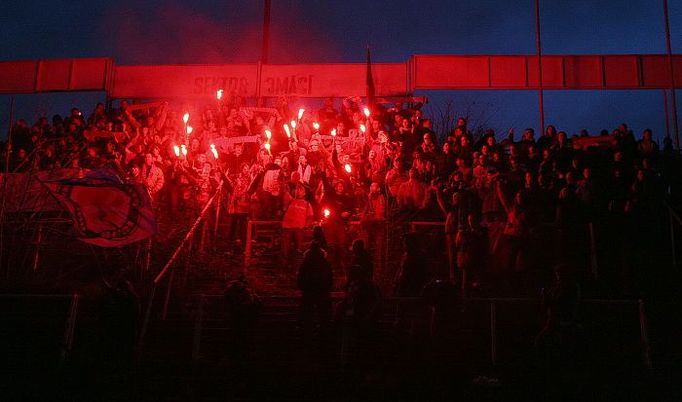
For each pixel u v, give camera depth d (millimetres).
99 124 21672
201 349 12289
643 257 15289
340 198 15734
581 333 11500
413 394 10539
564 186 16391
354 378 11062
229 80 24781
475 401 10297
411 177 16938
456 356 11906
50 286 14328
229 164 19438
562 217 14695
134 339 11461
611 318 13031
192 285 14773
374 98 21938
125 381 10984
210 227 17875
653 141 19469
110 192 13305
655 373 11391
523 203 14719
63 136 20859
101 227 13250
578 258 15172
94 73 25328
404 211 16734
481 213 16531
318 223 15750
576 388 10695
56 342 12164
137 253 14953
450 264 14484
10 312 13156
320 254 12234
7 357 12016
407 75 24234
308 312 12148
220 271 15305
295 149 18312
